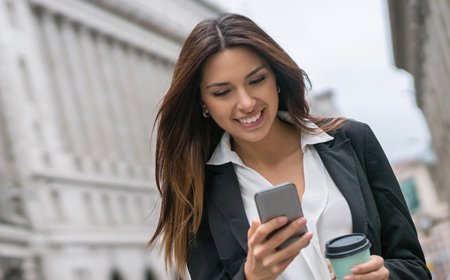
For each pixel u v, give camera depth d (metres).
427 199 101.56
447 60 30.12
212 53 2.02
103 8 47.59
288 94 2.19
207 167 2.24
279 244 1.81
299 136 2.24
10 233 32.50
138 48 51.59
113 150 45.25
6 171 34.56
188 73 2.06
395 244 2.13
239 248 2.12
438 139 49.91
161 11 54.72
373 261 1.84
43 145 37.25
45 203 35.91
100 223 40.59
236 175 2.21
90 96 44.50
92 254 38.81
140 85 51.09
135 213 44.81
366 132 2.20
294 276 2.12
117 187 43.44
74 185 39.06
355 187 2.10
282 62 2.06
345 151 2.16
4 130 35.44
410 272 2.07
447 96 34.94
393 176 2.18
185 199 2.22
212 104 2.08
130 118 48.56
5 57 36.53
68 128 41.09
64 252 36.47
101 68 46.66
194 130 2.24
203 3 62.91
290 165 2.22
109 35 47.97
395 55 47.47
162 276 45.34
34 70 38.38
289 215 1.81
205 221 2.22
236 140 2.24
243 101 2.01
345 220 2.10
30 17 39.72
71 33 44.16
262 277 1.85
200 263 2.22
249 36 2.01
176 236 2.25
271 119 2.07
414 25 34.69
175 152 2.23
